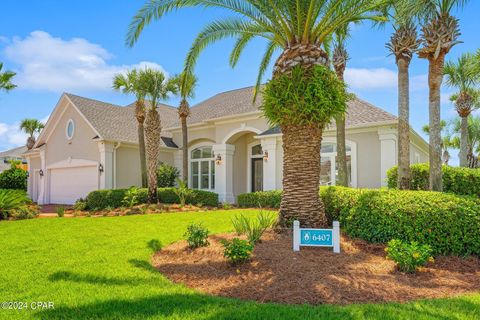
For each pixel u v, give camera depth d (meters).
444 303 4.77
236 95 27.14
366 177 17.30
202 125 24.48
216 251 7.36
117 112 27.17
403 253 6.16
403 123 11.02
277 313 4.40
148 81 19.47
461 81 19.84
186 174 22.03
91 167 23.53
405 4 10.34
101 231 10.88
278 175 19.72
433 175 10.55
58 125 26.27
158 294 5.18
